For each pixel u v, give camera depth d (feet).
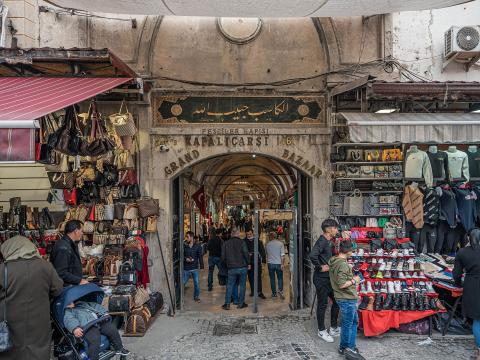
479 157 26.35
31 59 19.58
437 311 21.13
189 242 31.53
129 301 21.98
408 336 21.22
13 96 16.67
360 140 22.57
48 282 13.41
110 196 25.54
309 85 27.14
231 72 27.02
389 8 22.44
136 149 26.23
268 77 27.07
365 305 21.24
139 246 24.11
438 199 25.93
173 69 26.89
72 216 24.98
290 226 29.04
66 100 15.84
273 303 30.14
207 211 76.74
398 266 22.34
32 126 12.57
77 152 19.92
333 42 26.96
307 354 19.12
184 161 26.58
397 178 26.20
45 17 26.45
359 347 19.85
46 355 13.01
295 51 27.27
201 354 19.40
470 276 18.01
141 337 21.75
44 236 25.61
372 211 26.08
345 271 18.45
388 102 26.45
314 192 26.86
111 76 21.83
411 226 26.58
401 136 22.71
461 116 24.23
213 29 27.07
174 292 27.04
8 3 25.89
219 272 36.37
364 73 26.89
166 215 26.43
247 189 139.44
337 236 24.34
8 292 12.65
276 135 26.86
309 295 27.89
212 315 26.43
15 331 12.58
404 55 27.53
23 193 27.30
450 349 19.58
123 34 26.68
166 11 22.56
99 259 24.39
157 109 26.84
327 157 26.89
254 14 22.98
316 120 27.14
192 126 26.73
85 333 14.14
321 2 21.13
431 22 27.73
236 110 26.94
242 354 19.31
